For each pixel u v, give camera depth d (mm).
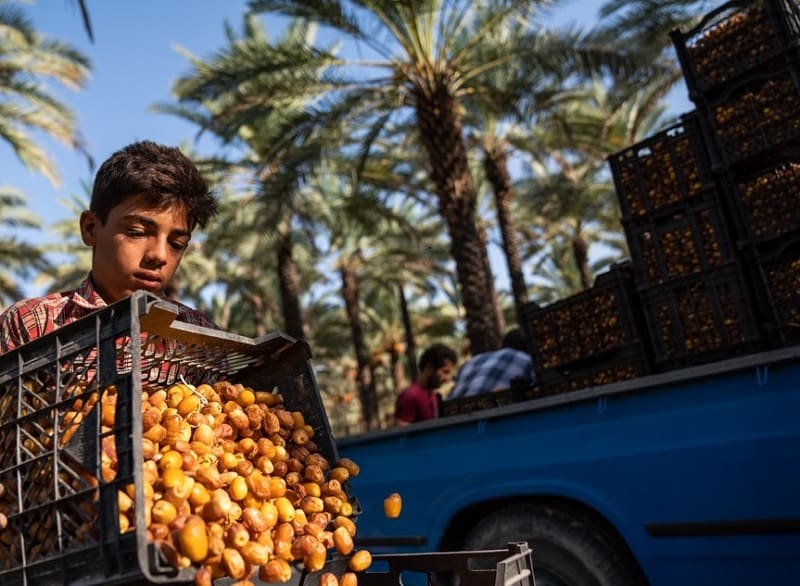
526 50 10609
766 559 2195
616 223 22172
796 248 2965
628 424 2564
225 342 1630
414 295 35688
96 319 1244
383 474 3273
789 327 2963
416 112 11539
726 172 3186
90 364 1266
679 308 3359
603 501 2559
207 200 1714
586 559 2592
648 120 18062
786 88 3016
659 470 2443
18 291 17531
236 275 22891
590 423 2678
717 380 2385
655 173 3490
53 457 1223
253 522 1317
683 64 3381
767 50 3094
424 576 3016
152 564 1080
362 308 33000
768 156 3088
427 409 5469
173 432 1370
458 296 30438
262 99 10547
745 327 3104
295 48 10273
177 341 1567
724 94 3211
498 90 11172
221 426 1493
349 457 3463
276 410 1688
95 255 1657
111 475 1158
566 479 2674
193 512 1272
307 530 1465
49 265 17031
